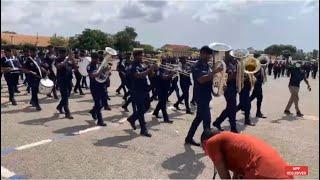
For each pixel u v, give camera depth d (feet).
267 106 35.19
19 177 13.62
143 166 15.42
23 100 29.84
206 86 17.65
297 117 29.55
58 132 20.04
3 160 15.26
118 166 15.25
